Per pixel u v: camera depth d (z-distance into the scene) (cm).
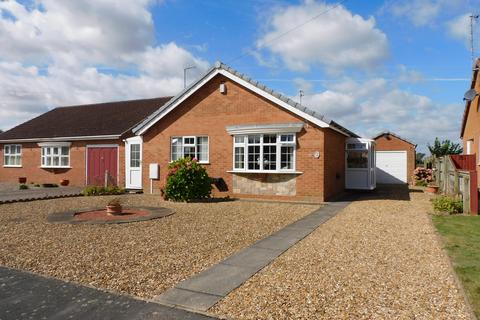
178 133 1736
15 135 2625
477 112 1741
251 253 681
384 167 2692
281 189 1504
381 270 576
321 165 1437
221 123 1630
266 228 917
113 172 2156
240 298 470
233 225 957
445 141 3300
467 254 652
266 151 1530
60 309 441
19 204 1376
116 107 2642
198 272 574
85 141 2264
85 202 1450
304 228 915
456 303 446
